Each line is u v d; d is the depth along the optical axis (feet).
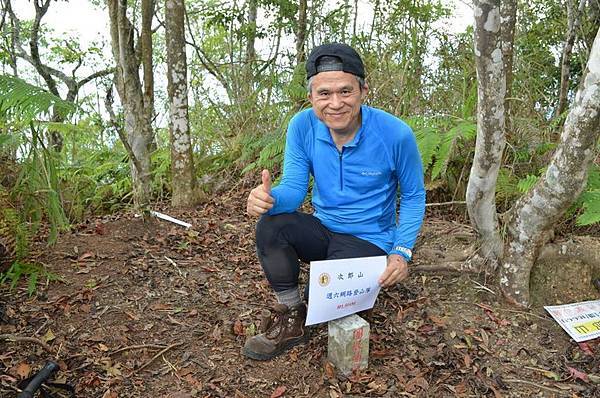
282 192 7.17
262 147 15.75
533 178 10.04
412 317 8.39
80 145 20.15
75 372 6.88
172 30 12.32
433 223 11.68
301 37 18.76
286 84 16.67
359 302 7.16
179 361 7.23
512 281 8.68
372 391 6.82
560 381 7.18
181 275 9.41
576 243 9.28
